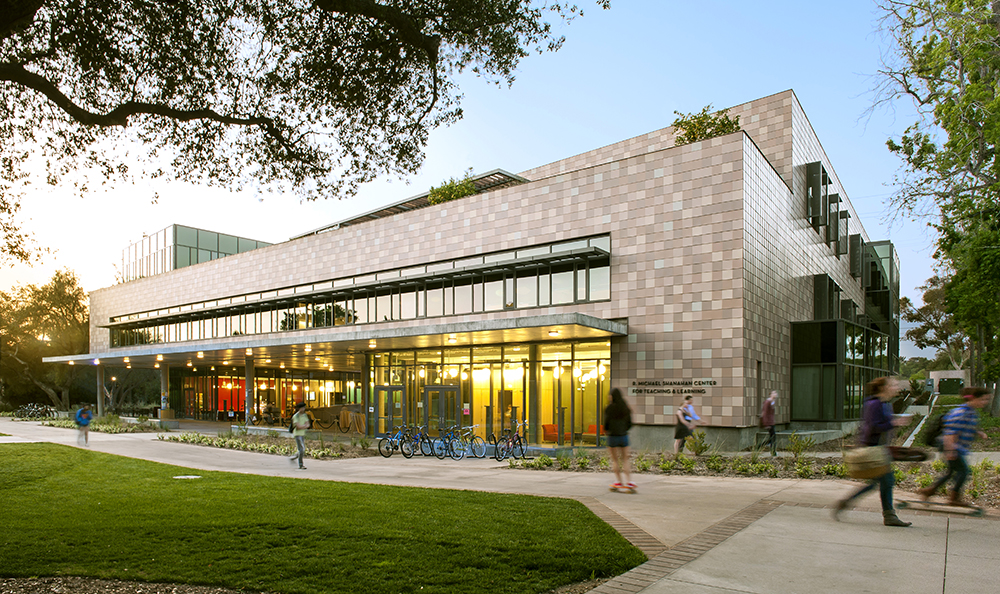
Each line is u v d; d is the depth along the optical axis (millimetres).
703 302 20766
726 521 7902
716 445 19906
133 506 9750
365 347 27219
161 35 8680
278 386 46125
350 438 26984
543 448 21484
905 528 7355
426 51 9422
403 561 6164
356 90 10008
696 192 21391
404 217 30625
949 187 17312
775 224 24031
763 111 27984
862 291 46688
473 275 27125
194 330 44406
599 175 23797
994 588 5094
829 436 22375
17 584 5719
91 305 56938
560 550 6410
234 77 9359
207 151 10070
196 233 54594
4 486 12547
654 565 5898
